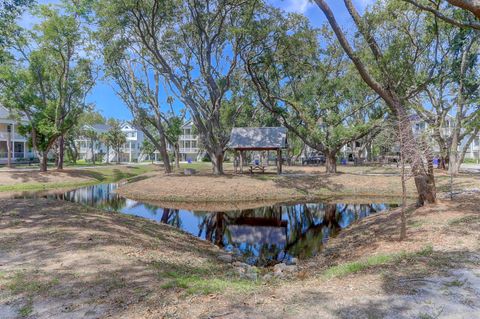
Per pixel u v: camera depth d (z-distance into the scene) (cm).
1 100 2453
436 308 364
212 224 1319
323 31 2316
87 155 6197
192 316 355
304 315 355
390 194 1934
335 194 2006
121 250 642
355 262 622
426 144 848
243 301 402
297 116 2625
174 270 566
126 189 2166
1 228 796
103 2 2061
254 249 969
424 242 680
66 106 2706
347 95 2452
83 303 386
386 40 1421
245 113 3628
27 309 371
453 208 990
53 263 538
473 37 1666
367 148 4716
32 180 2447
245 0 1997
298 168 3594
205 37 2330
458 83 1955
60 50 2428
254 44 2106
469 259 538
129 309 372
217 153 2552
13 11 1223
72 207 1201
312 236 1117
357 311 362
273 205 1739
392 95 1041
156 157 6531
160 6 2055
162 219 1391
